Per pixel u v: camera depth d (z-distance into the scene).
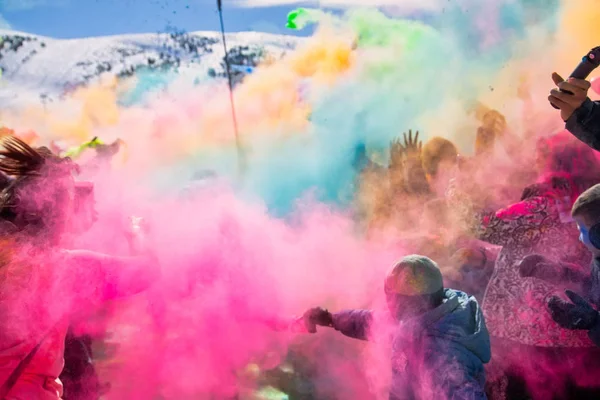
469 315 2.51
